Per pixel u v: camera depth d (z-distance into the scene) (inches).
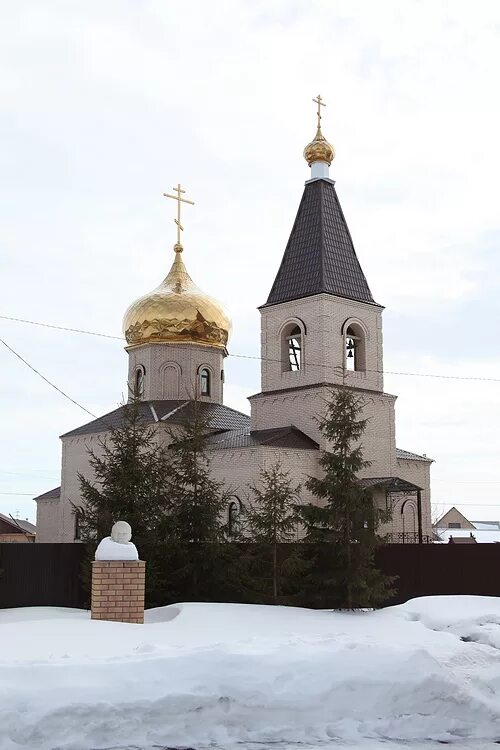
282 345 1471.5
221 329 1708.9
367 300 1471.5
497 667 487.2
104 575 622.5
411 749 392.5
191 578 830.5
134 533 821.9
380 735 410.6
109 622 590.6
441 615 761.6
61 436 1700.3
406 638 632.4
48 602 901.8
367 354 1462.8
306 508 841.5
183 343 1669.5
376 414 1443.2
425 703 431.8
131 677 403.9
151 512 833.5
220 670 418.9
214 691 408.5
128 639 537.3
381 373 1475.1
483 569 1016.2
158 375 1664.6
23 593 895.1
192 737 390.9
